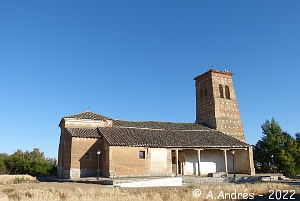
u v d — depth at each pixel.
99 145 38.78
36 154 84.06
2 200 17.23
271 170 53.91
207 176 40.09
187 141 42.28
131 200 17.70
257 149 56.25
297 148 53.41
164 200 18.50
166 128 47.19
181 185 31.03
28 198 18.39
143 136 40.84
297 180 39.31
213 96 51.84
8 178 36.97
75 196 18.89
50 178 42.53
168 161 39.59
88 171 37.44
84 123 41.34
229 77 54.88
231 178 38.25
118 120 47.00
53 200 17.67
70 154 37.28
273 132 54.94
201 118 54.19
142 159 37.78
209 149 45.78
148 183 28.94
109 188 23.12
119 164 36.09
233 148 43.97
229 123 51.75
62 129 43.69
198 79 56.44
